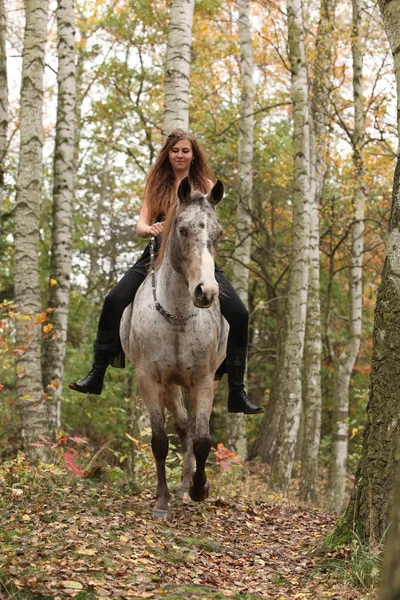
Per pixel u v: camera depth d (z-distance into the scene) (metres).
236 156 21.05
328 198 18.66
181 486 6.75
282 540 5.80
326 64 16.52
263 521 6.58
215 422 22.50
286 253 22.11
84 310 23.78
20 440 12.37
